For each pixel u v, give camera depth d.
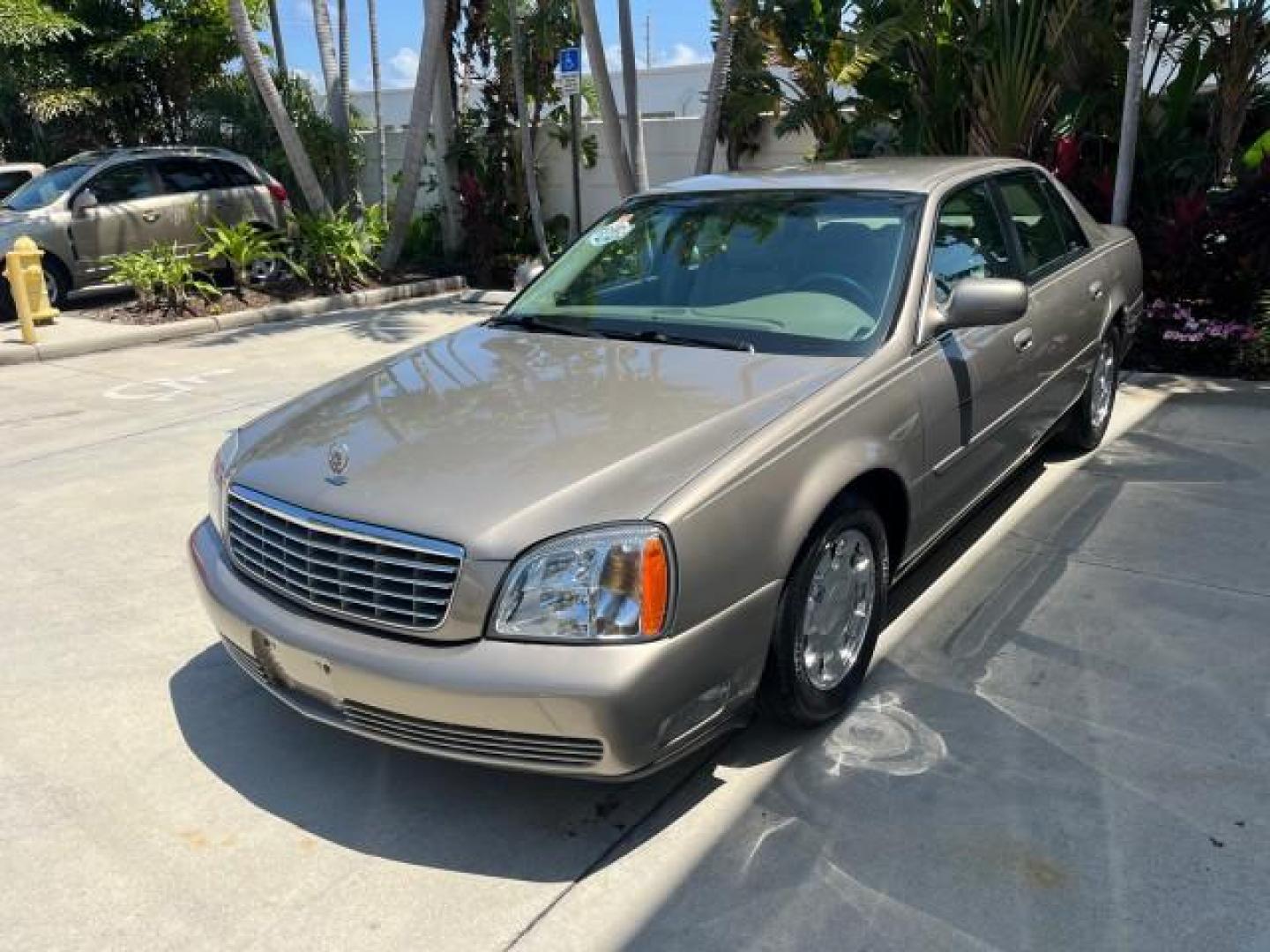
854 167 4.57
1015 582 4.30
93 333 10.31
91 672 3.92
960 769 3.13
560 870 2.81
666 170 13.65
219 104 15.92
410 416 3.31
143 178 12.32
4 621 4.35
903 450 3.45
